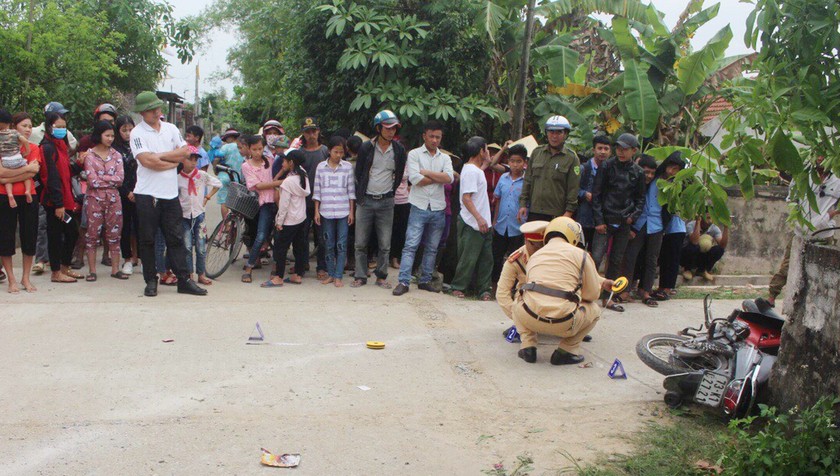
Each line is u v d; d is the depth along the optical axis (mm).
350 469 3912
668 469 4004
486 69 10328
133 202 8188
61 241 7711
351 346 6059
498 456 4156
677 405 4934
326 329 6484
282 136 9453
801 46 3871
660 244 8227
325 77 10328
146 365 5352
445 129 9883
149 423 4367
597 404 5039
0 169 6973
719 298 8820
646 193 8133
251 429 4352
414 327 6699
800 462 3645
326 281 8367
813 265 4285
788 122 3980
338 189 8133
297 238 8289
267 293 7762
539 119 10336
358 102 9359
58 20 11336
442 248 9180
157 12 15117
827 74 3961
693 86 9633
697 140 10695
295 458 3990
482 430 4523
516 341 6402
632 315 7688
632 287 8594
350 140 8586
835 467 3582
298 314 6922
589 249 8172
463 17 9516
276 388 5039
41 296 7133
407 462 4027
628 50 9742
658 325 7281
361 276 8305
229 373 5281
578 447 4305
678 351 4953
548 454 4195
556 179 7695
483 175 7852
